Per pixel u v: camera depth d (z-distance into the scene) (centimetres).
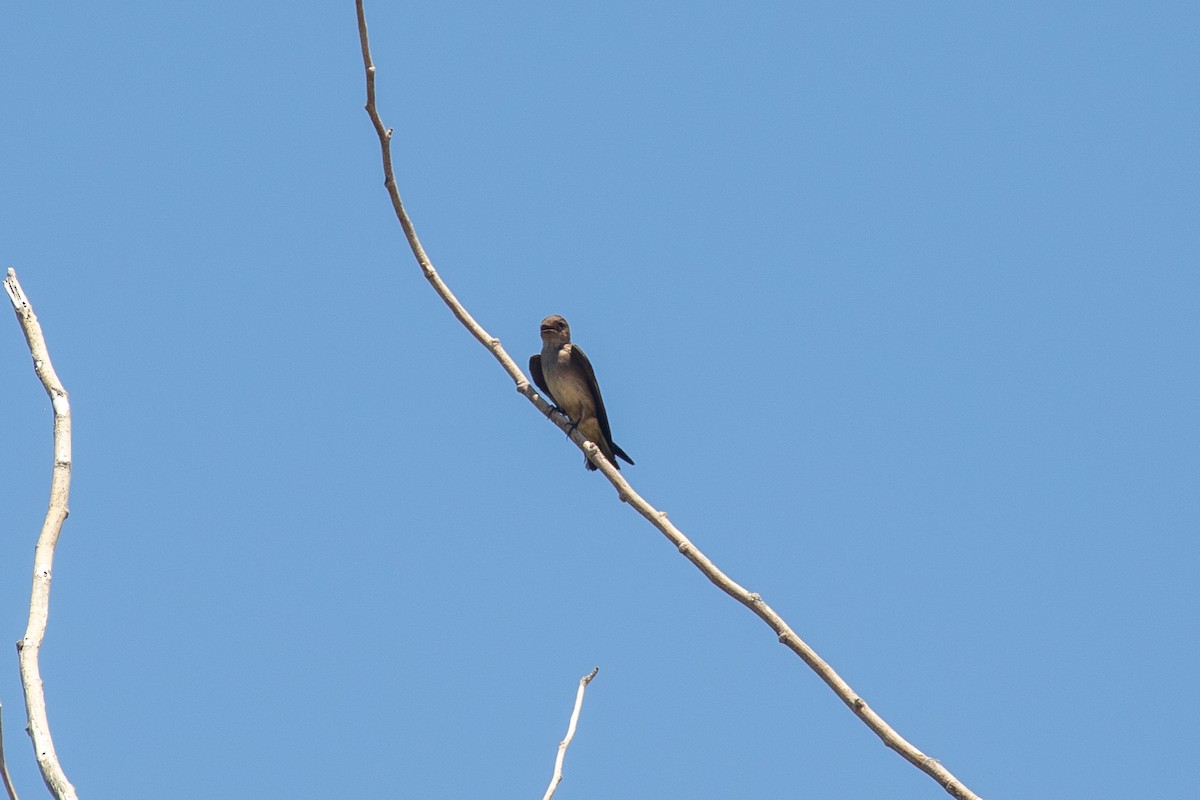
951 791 1136
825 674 1218
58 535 962
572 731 1127
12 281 1059
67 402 1017
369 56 1323
